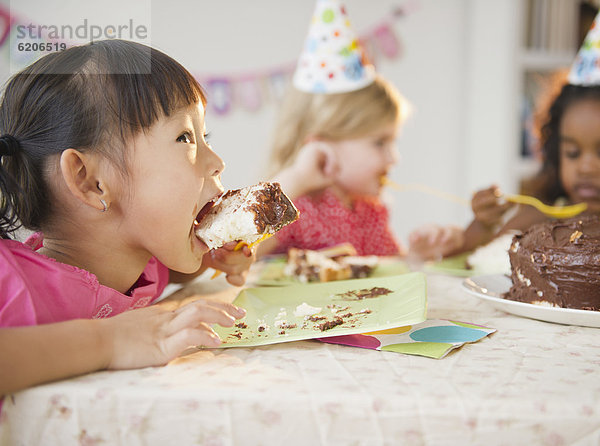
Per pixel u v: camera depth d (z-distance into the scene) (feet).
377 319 2.17
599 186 5.74
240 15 9.12
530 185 6.82
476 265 3.62
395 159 5.92
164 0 8.89
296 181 5.40
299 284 2.97
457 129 9.70
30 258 1.93
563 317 2.20
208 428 1.51
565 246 2.28
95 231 2.10
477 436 1.45
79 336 1.66
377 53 9.50
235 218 2.19
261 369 1.73
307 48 5.20
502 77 8.63
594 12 8.71
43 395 1.54
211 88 9.16
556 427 1.43
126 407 1.52
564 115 5.89
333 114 5.59
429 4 9.46
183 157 2.06
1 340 1.51
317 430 1.49
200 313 1.86
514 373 1.68
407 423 1.47
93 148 1.98
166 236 2.08
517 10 8.41
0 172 1.96
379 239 5.90
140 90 2.00
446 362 1.80
